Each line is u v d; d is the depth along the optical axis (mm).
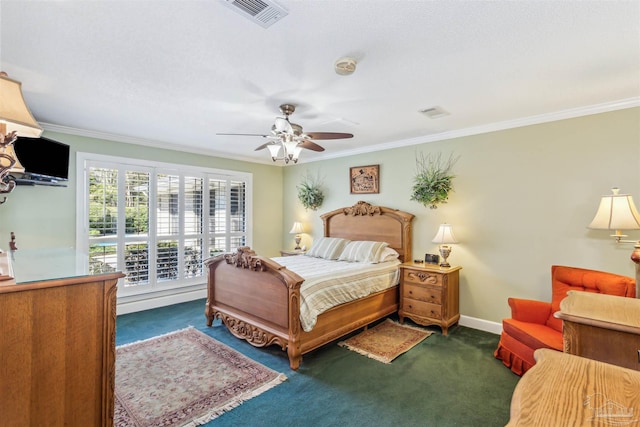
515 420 819
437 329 3818
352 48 2039
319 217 5691
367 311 3672
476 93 2775
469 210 3918
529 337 2586
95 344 1489
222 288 3709
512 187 3596
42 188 3725
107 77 2473
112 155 4254
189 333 3643
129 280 4395
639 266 2055
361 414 2199
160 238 4695
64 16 1710
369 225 4859
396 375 2721
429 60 2191
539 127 3418
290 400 2355
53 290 1382
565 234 3258
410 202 4480
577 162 3189
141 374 2713
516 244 3566
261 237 6023
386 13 1687
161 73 2406
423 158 4332
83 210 4008
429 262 4113
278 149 3441
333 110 3211
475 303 3867
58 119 3531
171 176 4828
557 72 2369
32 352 1330
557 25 1790
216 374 2717
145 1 1586
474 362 2959
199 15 1702
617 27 1803
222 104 3051
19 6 1616
